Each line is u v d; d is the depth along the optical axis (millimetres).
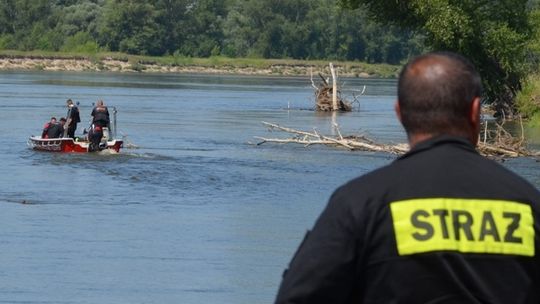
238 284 36719
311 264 10555
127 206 56844
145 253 42281
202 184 67188
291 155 87062
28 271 38250
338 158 84938
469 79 11211
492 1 130125
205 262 40625
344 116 145875
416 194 10719
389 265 10508
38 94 190875
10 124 116500
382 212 10641
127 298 34281
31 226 49031
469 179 10820
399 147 88500
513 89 136000
